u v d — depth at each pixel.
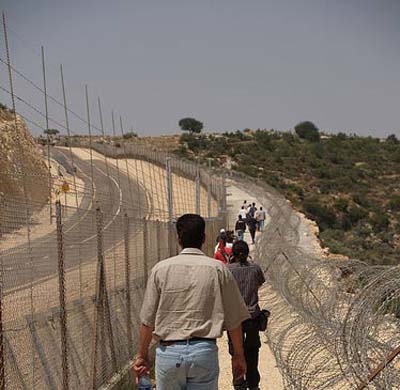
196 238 6.25
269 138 129.75
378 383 6.82
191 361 5.89
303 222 47.09
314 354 8.52
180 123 137.50
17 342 6.70
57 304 8.24
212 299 6.04
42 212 8.54
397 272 7.16
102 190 21.39
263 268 18.17
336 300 9.68
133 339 12.55
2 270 6.33
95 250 10.38
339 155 118.75
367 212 83.44
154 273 6.13
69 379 8.46
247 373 10.06
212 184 51.19
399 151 120.31
